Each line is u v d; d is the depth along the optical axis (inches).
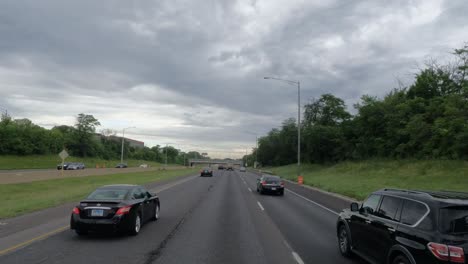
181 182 1550.2
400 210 248.1
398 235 233.9
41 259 303.6
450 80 1788.9
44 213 584.1
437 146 1510.8
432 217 213.3
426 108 1701.5
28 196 929.5
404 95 2009.1
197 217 553.9
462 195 233.0
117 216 388.2
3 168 3122.5
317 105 2709.2
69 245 357.4
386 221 255.0
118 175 2074.3
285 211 649.6
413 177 1250.0
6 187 1106.1
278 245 368.5
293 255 327.9
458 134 1325.0
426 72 1887.3
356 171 1766.7
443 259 195.0
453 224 204.7
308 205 756.6
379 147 1929.1
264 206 724.0
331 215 603.2
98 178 1721.2
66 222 491.8
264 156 4746.6
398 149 1726.1
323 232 443.5
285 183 1718.8
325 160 2551.7
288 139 3312.0
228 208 674.8
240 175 2618.1
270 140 4564.5
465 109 1353.3
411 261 215.0
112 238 393.4
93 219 386.3
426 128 1571.1
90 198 415.5
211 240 387.9
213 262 301.4
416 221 225.9
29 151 4119.1
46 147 4453.7
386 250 248.2
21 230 434.0
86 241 376.2
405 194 252.7
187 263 297.3
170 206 693.3
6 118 4163.4
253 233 431.8
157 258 311.6
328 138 2458.2
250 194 1017.5
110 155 5979.3
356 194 960.3
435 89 1828.2
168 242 375.6
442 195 231.8
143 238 394.9
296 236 416.5
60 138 4864.7
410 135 1690.5
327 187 1249.4
